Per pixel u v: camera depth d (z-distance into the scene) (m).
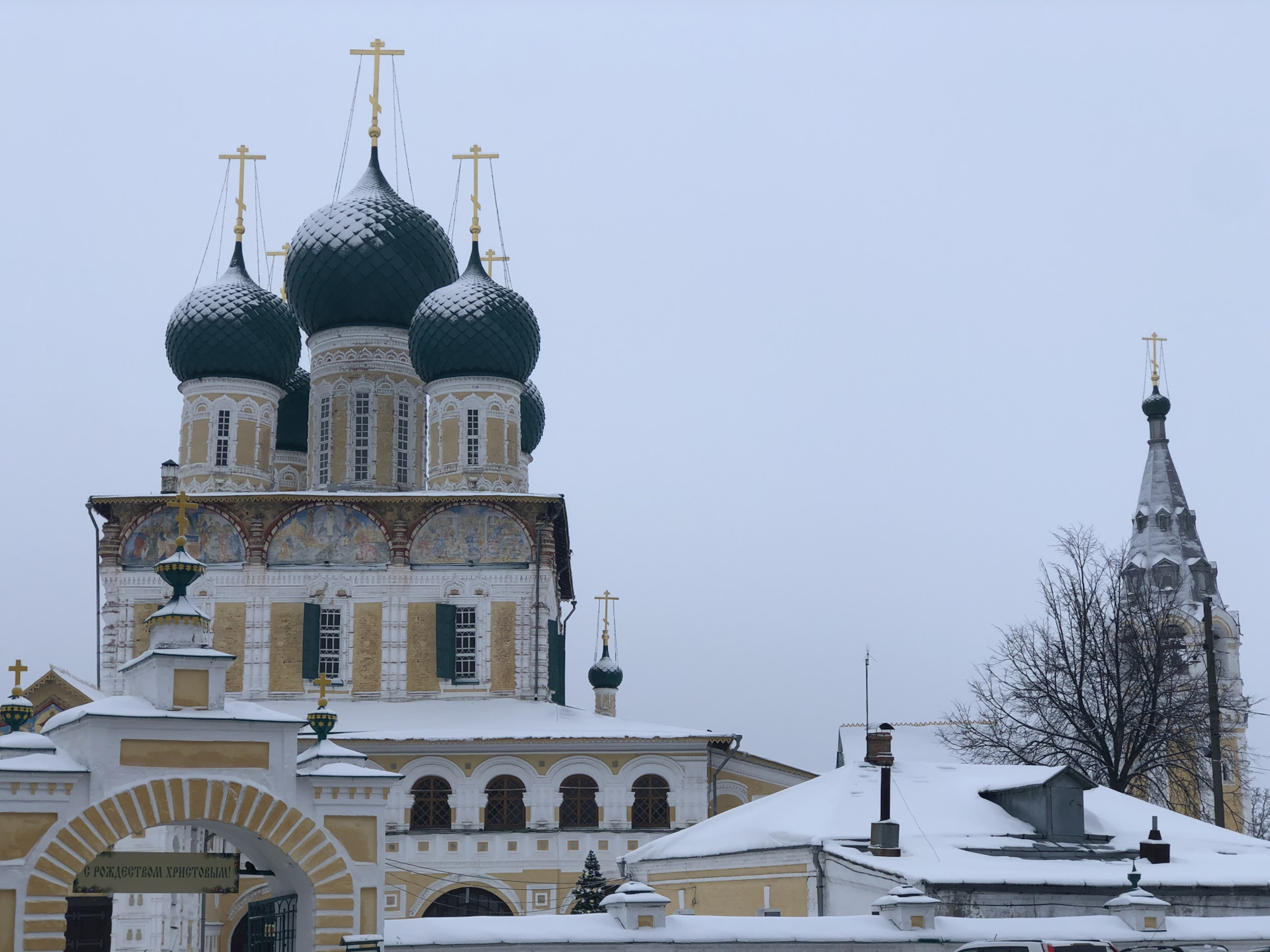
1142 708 62.62
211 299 72.38
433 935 29.66
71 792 25.05
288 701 65.81
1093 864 40.25
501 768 63.53
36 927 24.47
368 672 66.50
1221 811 53.12
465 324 71.19
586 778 63.88
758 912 43.06
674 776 64.12
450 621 67.12
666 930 30.77
